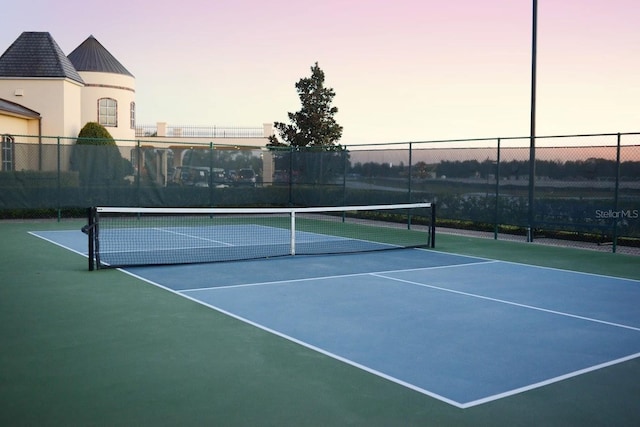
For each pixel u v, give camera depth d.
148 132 42.03
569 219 13.53
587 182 13.19
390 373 4.92
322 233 16.33
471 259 11.68
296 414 4.02
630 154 12.42
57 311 6.96
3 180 17.61
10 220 18.69
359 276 9.59
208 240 14.38
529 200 14.22
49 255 11.50
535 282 9.30
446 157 16.08
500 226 16.66
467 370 5.03
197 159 20.08
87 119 34.75
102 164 18.81
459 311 7.23
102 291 8.14
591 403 4.32
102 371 4.86
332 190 19.78
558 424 3.93
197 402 4.21
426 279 9.41
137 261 10.93
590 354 5.55
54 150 18.17
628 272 10.36
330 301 7.69
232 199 20.61
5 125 23.11
